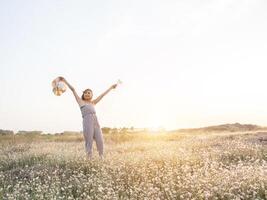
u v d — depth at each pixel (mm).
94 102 12789
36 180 9203
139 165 10305
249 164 9906
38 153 14328
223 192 7035
